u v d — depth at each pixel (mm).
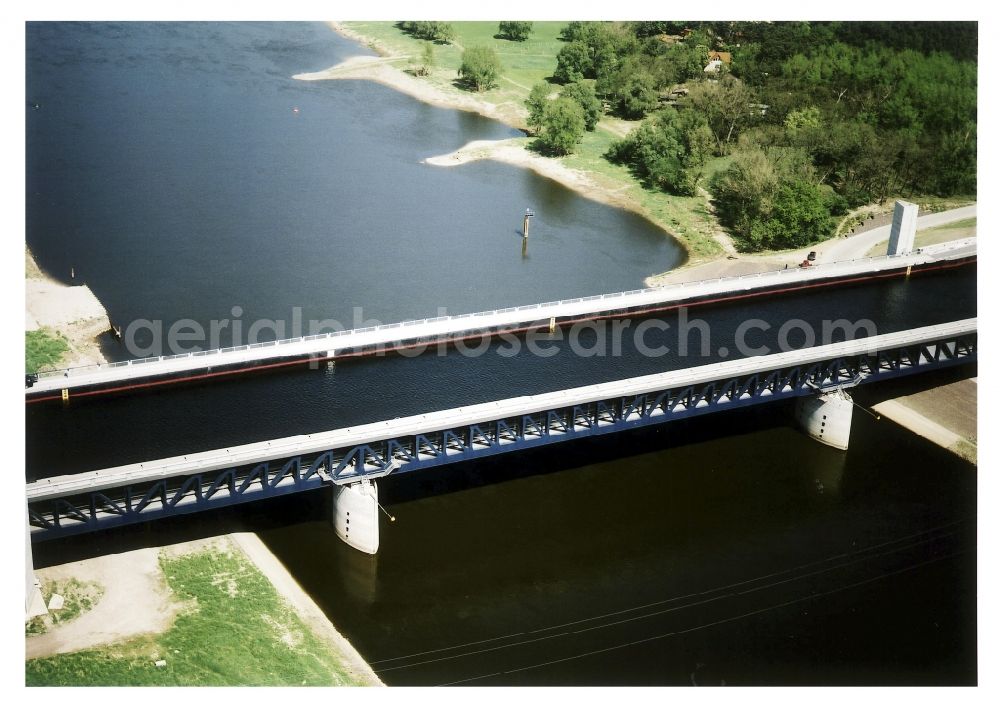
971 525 175500
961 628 155000
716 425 196125
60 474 166250
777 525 172625
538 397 170375
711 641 150875
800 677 145500
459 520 167750
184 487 151250
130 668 137000
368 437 158750
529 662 145625
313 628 147250
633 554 164125
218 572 152875
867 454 191250
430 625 149875
